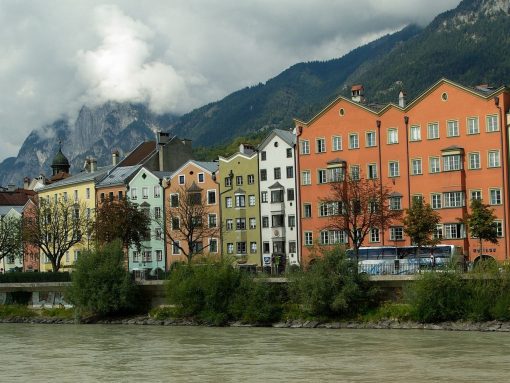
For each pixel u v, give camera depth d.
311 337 72.31
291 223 122.50
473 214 95.94
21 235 149.75
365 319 79.94
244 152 132.25
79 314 101.25
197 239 124.81
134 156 161.25
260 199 126.31
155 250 139.75
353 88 126.19
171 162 150.75
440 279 75.94
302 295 83.00
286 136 126.06
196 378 52.19
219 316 88.06
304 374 52.03
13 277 118.75
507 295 73.62
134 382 51.62
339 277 81.81
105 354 66.25
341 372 52.28
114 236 126.56
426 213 99.81
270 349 65.19
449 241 106.00
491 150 104.75
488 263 75.75
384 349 62.12
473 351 59.41
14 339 81.31
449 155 107.56
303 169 121.38
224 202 130.62
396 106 113.25
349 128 117.38
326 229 112.94
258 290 86.69
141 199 143.00
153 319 94.75
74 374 55.84
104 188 151.12
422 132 110.81
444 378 48.84
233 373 53.59
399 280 80.19
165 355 64.19
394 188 112.81
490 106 105.06
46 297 112.19
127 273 100.56
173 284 93.50
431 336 69.31
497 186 103.94
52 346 73.56
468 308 74.88
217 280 89.31
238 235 128.12
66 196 159.75
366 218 108.69
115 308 98.75
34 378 54.66
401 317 78.00
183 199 129.50
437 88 109.81
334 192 113.94
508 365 52.91
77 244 152.75
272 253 124.25
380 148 114.38
